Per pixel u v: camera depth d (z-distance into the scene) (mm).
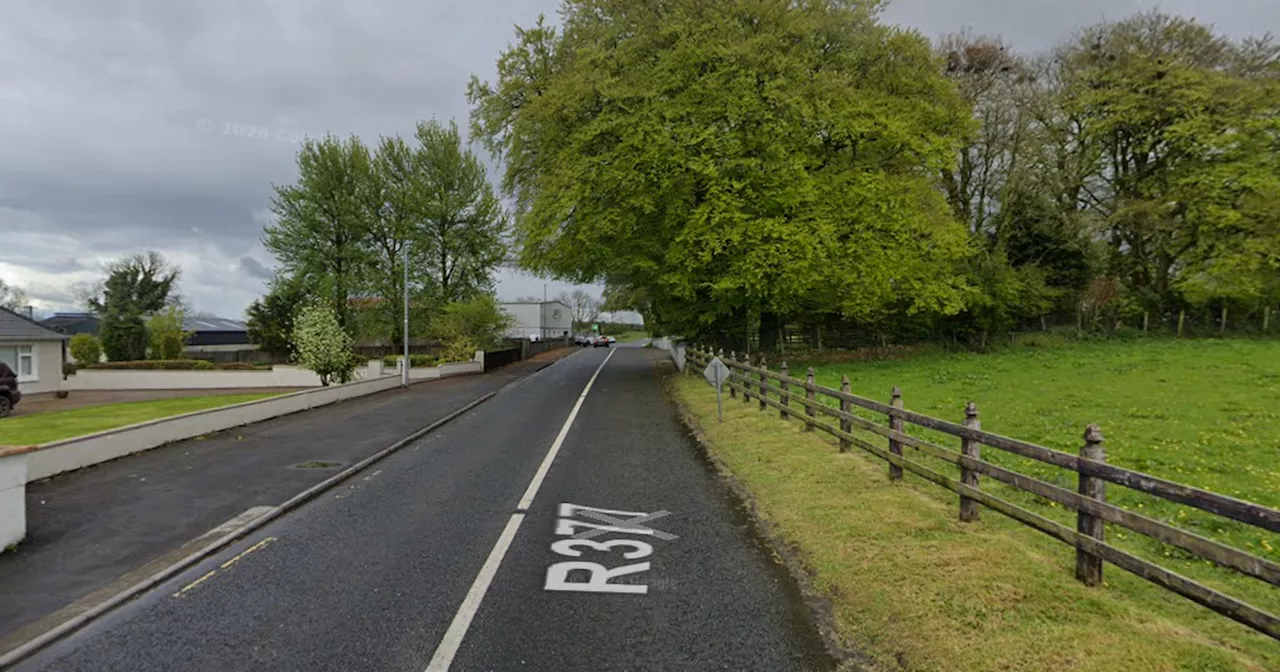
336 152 43156
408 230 43500
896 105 22312
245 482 8758
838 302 25578
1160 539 3789
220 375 32625
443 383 27422
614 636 4137
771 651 3932
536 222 20500
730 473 9062
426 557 5691
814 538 5863
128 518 7039
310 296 42875
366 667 3770
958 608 4238
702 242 19750
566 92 20016
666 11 22047
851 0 23422
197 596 4871
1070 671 3420
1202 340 28656
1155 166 31062
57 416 17688
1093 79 30750
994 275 29938
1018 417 11914
